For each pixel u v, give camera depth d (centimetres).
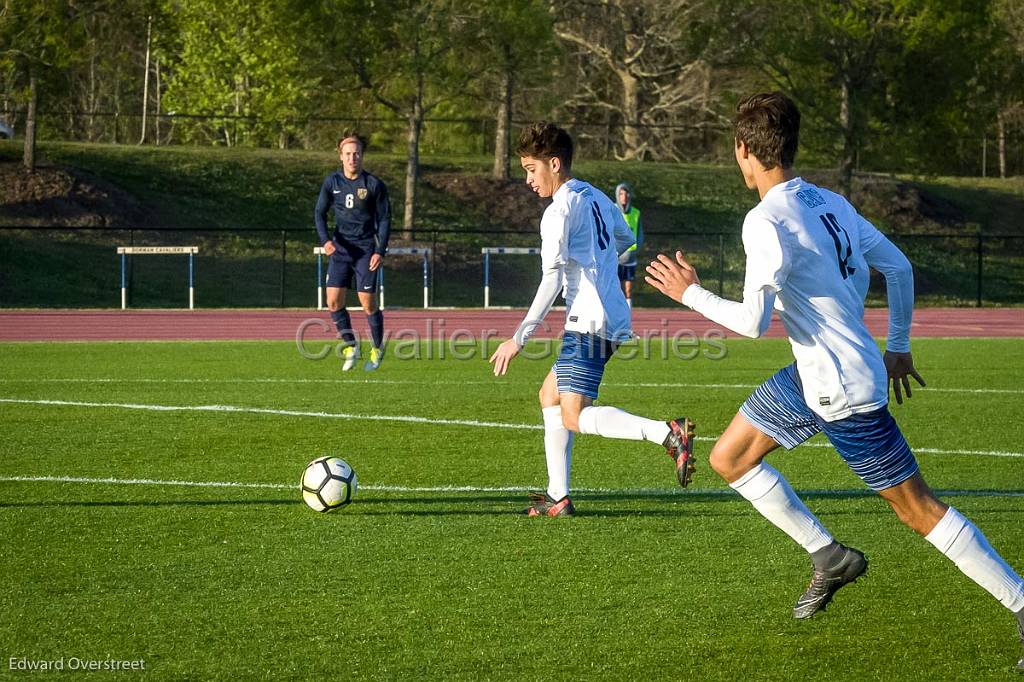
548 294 2058
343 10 10806
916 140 11581
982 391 4197
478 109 16512
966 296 12425
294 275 11056
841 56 11375
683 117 18612
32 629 1550
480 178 13875
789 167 1520
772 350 5956
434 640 1512
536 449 2970
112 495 2392
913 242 13562
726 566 1873
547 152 2183
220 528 2114
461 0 11112
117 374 4616
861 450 1477
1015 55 12044
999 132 18738
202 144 17962
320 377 4556
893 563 1898
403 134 17350
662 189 14388
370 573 1820
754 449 1572
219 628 1555
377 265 4606
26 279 10038
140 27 12212
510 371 4850
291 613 1620
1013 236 10725
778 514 1574
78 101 18838
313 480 2228
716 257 12675
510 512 2264
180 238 11431
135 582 1764
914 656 1469
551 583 1772
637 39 17175
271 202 12719
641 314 8994
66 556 1911
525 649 1481
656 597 1705
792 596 1714
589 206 2167
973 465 2789
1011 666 1435
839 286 1462
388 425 3347
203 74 15262
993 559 1452
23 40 10775
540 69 11888
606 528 2128
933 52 11219
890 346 1633
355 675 1387
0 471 2639
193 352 5638
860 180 14862
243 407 3688
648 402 3922
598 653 1470
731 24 11462
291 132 17350
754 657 1462
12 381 4353
